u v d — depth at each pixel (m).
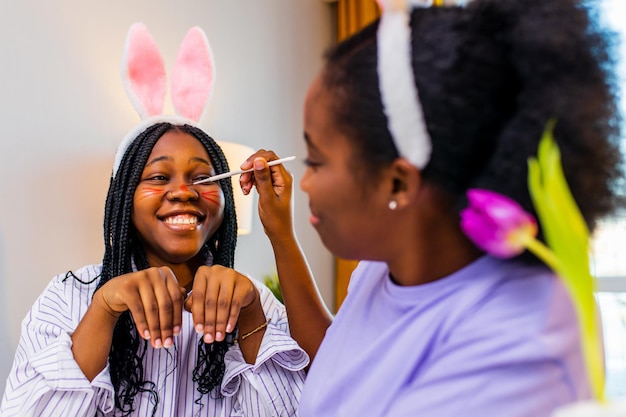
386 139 0.48
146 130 1.24
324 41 3.03
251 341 1.10
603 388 0.32
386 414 0.52
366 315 0.62
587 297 0.32
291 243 0.99
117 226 1.20
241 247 2.45
